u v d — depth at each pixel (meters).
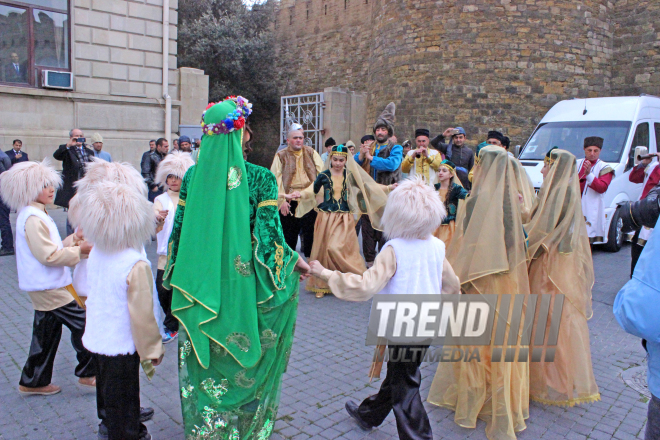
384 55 19.28
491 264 3.14
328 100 19.00
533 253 3.60
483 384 3.29
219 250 2.49
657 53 17.22
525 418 3.40
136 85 13.58
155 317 2.70
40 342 3.58
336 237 6.26
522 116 16.94
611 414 3.56
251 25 28.75
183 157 4.63
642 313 1.96
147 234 2.72
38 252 3.31
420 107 18.05
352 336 5.02
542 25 16.88
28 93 12.00
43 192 3.43
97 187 2.63
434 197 2.76
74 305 3.62
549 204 3.57
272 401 2.81
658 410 2.07
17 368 4.11
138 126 13.70
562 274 3.59
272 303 2.65
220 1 28.72
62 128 12.58
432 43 17.69
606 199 8.89
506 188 3.21
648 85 17.47
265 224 2.61
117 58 13.20
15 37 11.95
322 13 28.98
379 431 3.30
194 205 2.52
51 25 12.34
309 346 4.73
